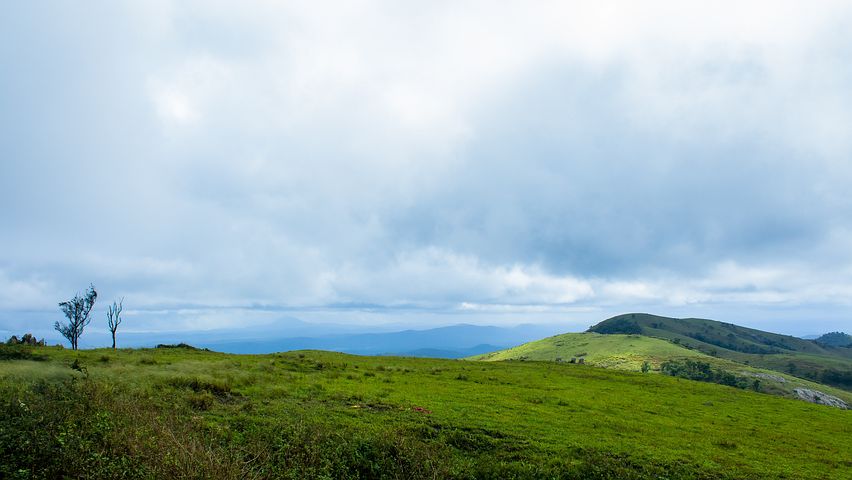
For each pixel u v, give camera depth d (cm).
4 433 1373
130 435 1512
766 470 2555
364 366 5297
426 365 6131
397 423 2477
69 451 1315
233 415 2220
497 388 4322
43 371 2370
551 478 2039
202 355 5147
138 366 3428
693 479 2273
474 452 2269
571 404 3834
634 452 2562
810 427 4144
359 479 1772
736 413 4400
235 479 1388
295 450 1784
